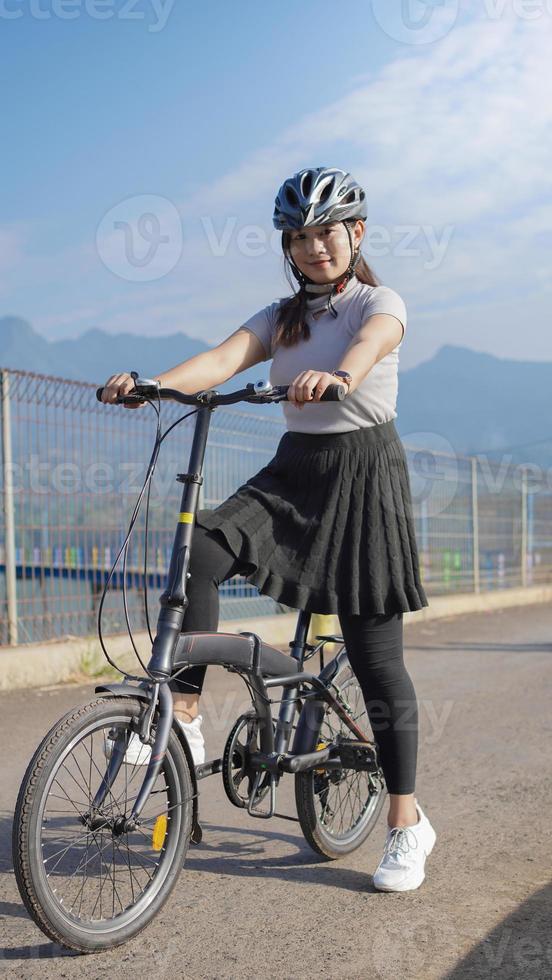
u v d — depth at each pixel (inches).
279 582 104.6
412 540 111.7
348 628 111.0
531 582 567.8
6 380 246.4
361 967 90.4
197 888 111.4
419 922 101.3
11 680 244.2
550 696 243.1
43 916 87.7
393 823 112.6
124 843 103.7
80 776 95.4
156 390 99.5
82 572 268.7
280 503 107.0
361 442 108.2
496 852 124.9
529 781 161.2
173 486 297.0
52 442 257.8
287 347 113.2
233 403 96.8
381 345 103.6
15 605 252.8
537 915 103.3
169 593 97.3
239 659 102.8
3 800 144.9
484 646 348.2
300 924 100.8
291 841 130.3
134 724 95.1
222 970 89.7
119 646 271.1
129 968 89.9
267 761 107.2
